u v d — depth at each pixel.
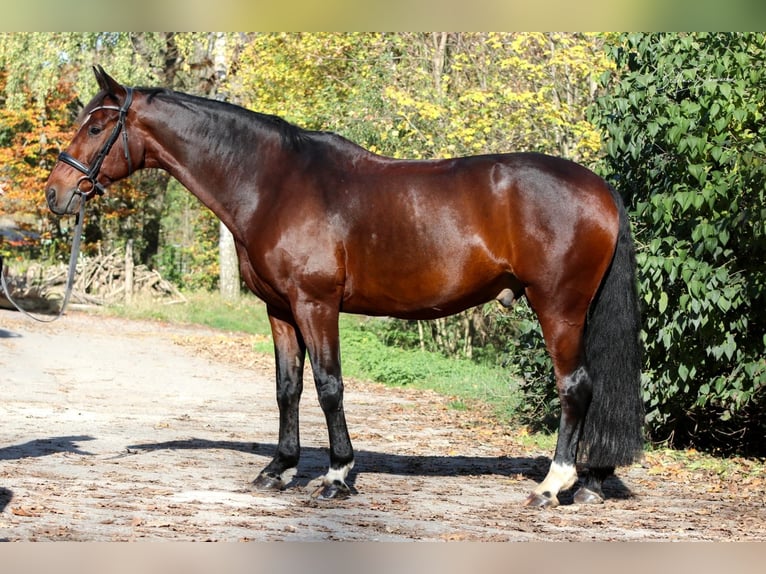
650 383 9.16
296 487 7.05
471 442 10.02
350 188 6.54
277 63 20.95
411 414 12.33
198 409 11.95
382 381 16.12
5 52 27.64
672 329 8.80
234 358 18.84
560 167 6.43
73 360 16.77
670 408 9.41
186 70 30.89
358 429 10.83
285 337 6.96
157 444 8.89
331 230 6.49
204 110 6.83
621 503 6.84
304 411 12.26
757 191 8.39
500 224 6.34
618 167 9.86
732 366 9.23
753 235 8.44
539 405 10.89
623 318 6.43
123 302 27.69
